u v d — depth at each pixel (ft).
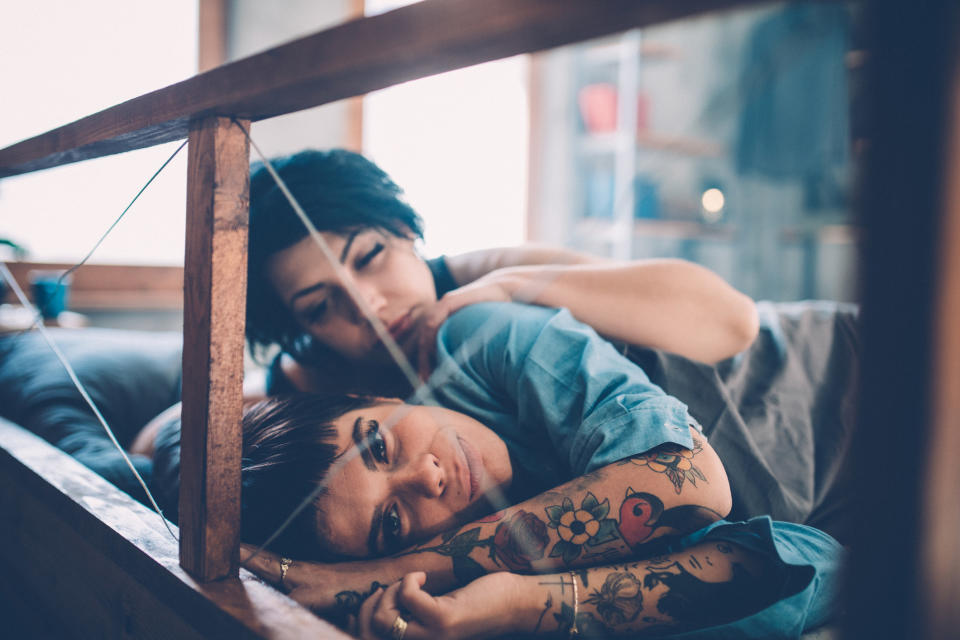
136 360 4.93
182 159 6.14
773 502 2.96
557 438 2.78
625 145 9.95
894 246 0.88
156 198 8.52
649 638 2.15
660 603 2.14
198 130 1.99
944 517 0.87
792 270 10.45
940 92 0.83
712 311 3.43
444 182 10.29
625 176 9.89
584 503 2.33
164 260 8.69
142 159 8.33
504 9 1.17
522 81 10.66
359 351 3.86
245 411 3.12
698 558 2.26
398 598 2.13
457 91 10.30
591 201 10.21
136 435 4.53
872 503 0.92
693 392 3.13
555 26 1.15
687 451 2.43
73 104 8.18
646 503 2.30
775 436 3.42
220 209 1.95
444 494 2.65
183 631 2.04
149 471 3.48
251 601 1.90
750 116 9.66
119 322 8.27
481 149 10.53
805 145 9.65
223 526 2.04
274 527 2.67
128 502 2.77
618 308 3.41
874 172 0.89
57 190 8.02
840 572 0.98
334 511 2.62
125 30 8.45
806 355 3.89
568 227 10.12
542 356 2.93
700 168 9.92
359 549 2.61
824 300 10.33
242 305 2.03
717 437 3.04
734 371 3.56
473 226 10.18
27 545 3.33
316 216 3.69
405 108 10.07
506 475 2.80
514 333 3.09
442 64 1.42
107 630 2.53
